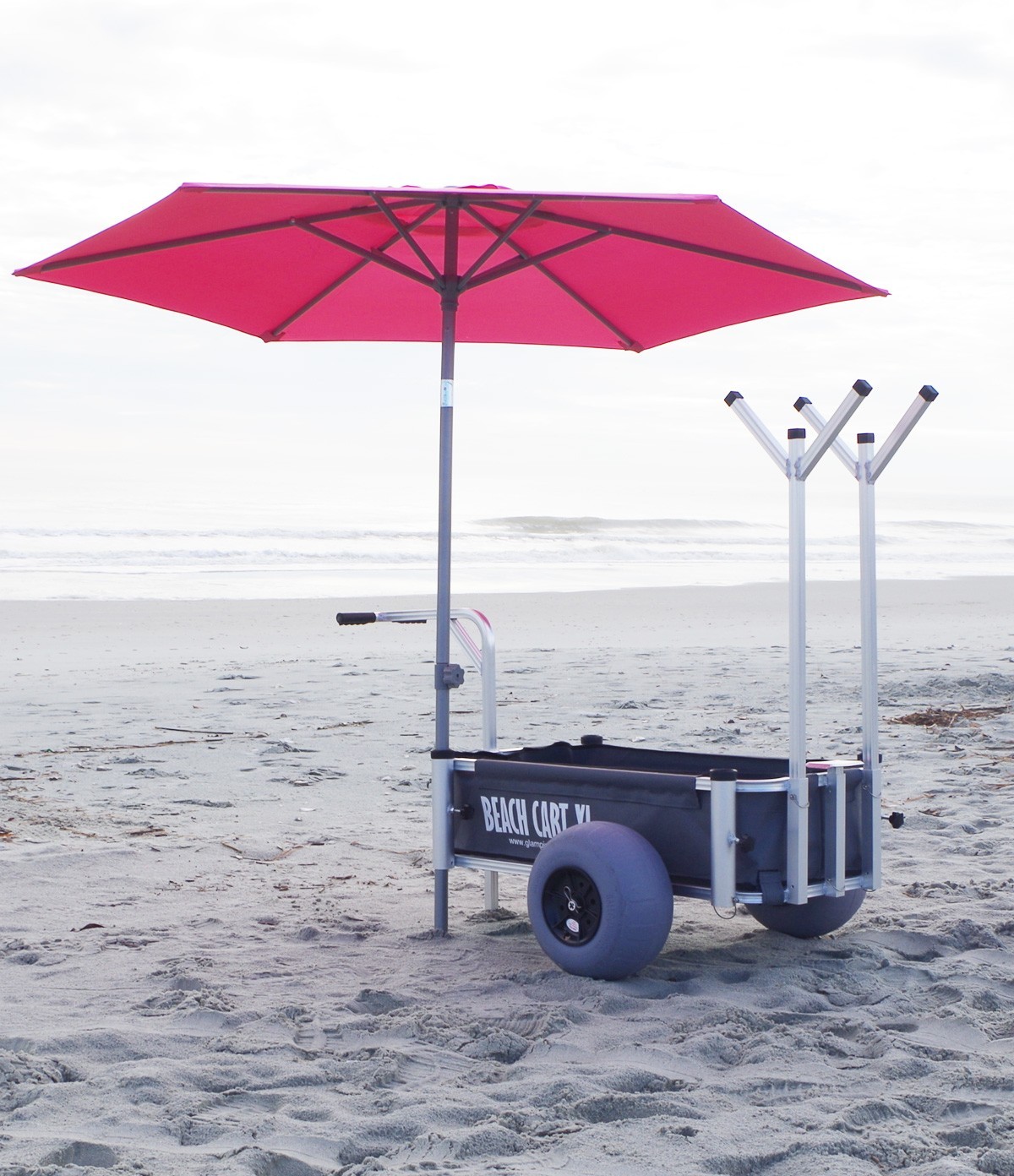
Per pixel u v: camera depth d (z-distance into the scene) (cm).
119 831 607
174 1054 333
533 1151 274
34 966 410
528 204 423
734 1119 289
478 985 388
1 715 982
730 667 1261
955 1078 310
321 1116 292
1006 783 701
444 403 446
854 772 408
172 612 1920
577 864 388
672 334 514
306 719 967
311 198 401
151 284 466
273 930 452
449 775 443
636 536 4519
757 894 378
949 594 2408
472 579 2759
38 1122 288
